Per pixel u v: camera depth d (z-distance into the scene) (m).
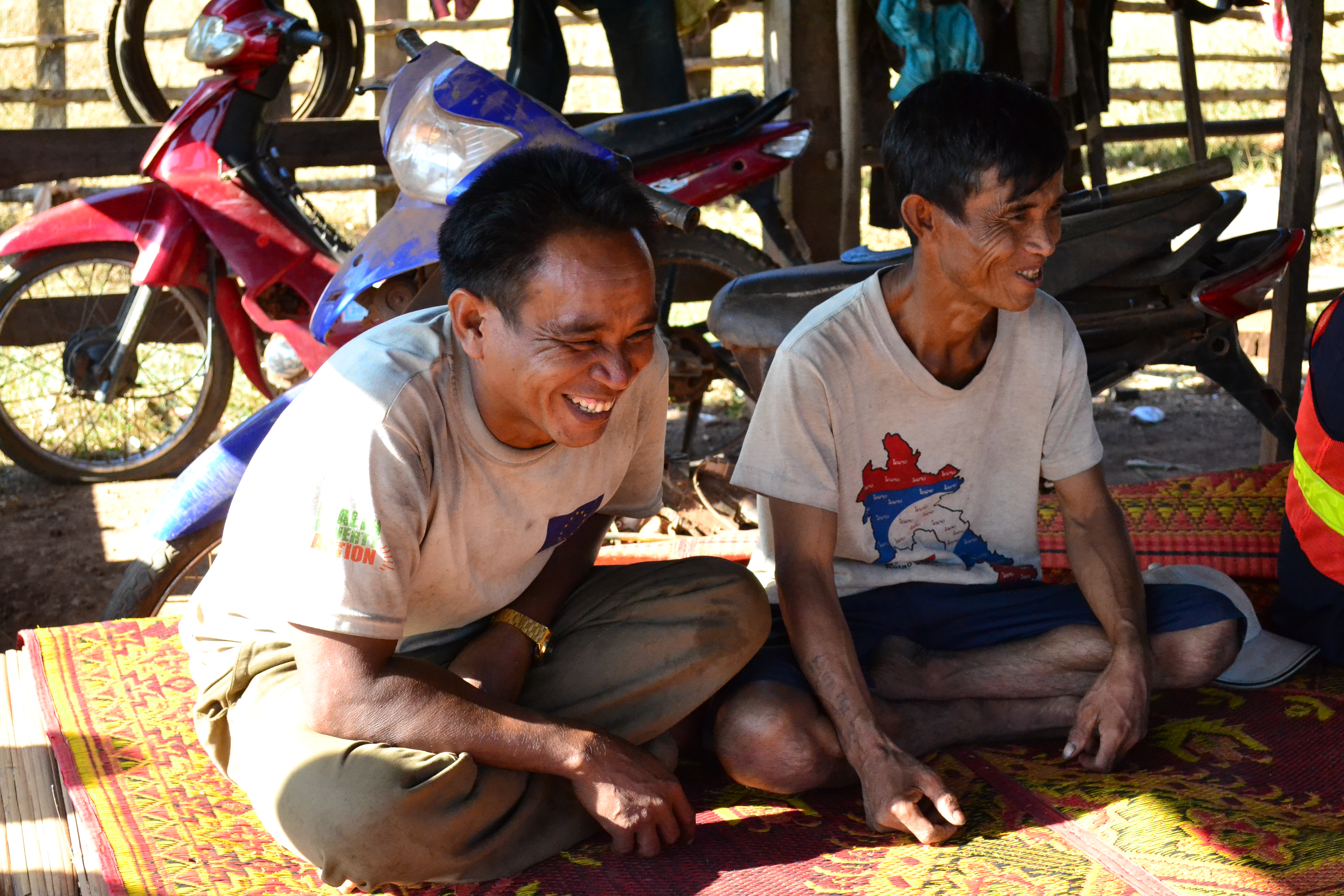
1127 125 5.54
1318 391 2.19
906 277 1.92
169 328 4.83
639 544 2.94
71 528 4.16
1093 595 2.03
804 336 1.93
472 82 2.62
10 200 5.81
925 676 2.06
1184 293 2.96
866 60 4.38
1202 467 4.58
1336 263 6.90
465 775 1.60
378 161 4.64
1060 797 1.91
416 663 1.64
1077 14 4.32
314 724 1.62
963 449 2.03
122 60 4.79
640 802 1.68
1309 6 3.61
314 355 3.78
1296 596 2.36
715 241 3.78
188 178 3.69
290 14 3.71
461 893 1.67
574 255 1.43
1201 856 1.72
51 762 2.04
